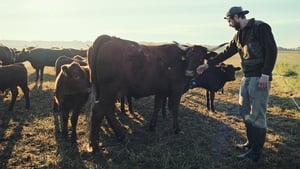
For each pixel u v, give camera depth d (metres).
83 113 5.28
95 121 3.59
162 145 3.87
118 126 3.92
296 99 7.10
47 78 9.87
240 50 3.30
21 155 3.56
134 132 4.38
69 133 4.29
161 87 4.12
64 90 3.91
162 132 4.41
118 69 3.56
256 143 3.36
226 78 6.07
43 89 7.62
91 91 3.67
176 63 4.18
